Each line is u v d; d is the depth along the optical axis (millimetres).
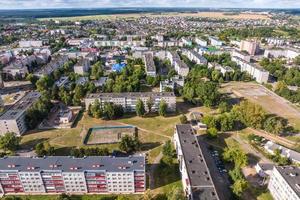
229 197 191000
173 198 170250
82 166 191625
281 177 180875
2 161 196375
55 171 186125
